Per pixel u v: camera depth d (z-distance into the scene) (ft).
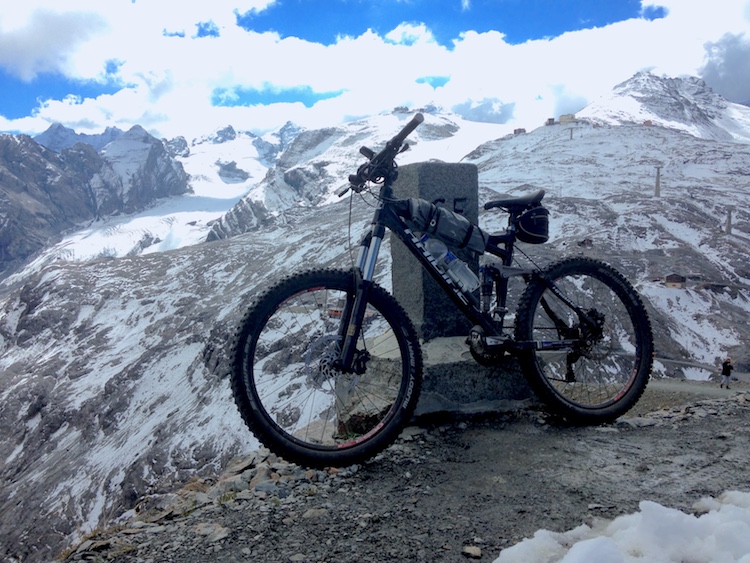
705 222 362.53
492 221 165.27
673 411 14.62
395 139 10.52
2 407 395.96
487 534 8.08
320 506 9.42
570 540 7.50
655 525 7.08
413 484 10.14
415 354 10.93
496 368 13.83
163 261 568.41
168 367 368.48
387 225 11.00
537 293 12.29
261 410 9.70
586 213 380.17
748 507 8.05
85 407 360.48
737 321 216.54
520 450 11.59
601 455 11.09
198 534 8.63
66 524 252.62
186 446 264.11
